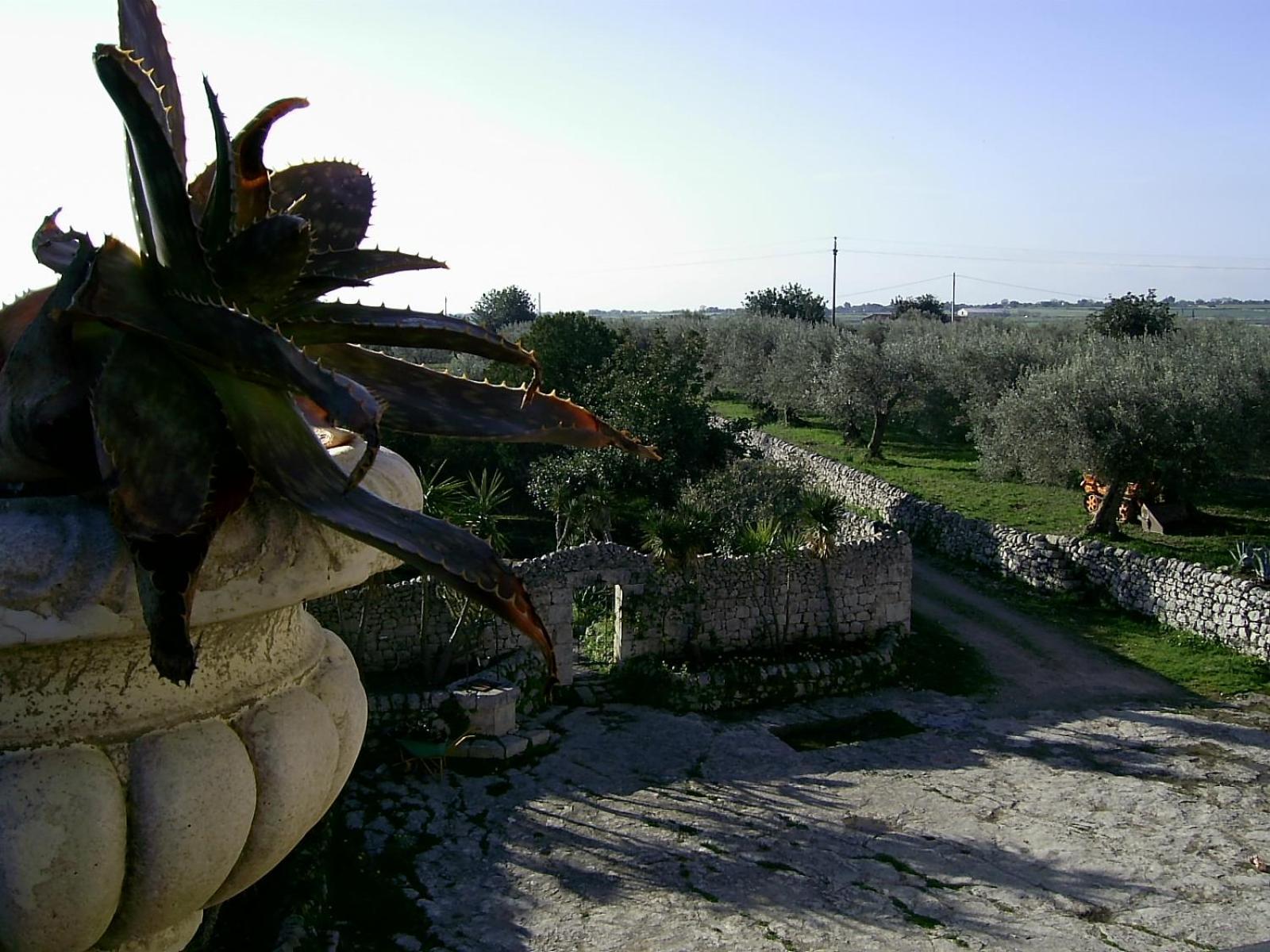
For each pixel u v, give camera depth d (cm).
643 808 1521
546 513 3117
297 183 354
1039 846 1422
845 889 1299
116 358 265
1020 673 2098
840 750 1758
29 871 274
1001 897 1284
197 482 263
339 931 1170
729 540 2375
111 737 294
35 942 284
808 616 2130
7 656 280
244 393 268
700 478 2959
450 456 3116
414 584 1816
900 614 2202
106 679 293
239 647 319
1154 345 3353
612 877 1323
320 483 276
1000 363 3988
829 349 4997
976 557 2777
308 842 1237
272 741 320
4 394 283
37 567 257
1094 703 1956
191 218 262
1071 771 1670
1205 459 2645
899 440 4544
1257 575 2266
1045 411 2748
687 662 2003
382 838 1395
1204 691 2002
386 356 345
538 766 1652
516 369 3077
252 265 274
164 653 252
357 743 375
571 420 352
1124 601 2408
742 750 1744
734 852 1395
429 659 1780
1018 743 1784
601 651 2128
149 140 255
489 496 1978
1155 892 1298
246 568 281
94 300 261
